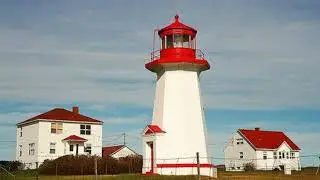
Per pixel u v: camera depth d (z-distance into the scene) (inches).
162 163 1391.5
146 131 1448.1
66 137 2272.4
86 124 2331.4
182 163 1387.8
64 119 2274.9
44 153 2214.6
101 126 2369.6
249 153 3038.9
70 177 1391.5
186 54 1434.5
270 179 1370.6
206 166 1405.0
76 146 2283.5
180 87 1428.4
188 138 1405.0
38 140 2213.3
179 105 1418.6
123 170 1845.5
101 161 1808.6
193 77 1443.2
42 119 2229.3
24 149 2345.0
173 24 1465.3
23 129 2375.7
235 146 3122.5
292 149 3105.3
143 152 1457.9
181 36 1456.7
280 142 3102.9
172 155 1393.9
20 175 1592.0
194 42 1473.9
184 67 1438.2
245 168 2770.7
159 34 1483.8
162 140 1403.8
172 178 1242.6
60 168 1752.0
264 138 3100.4
